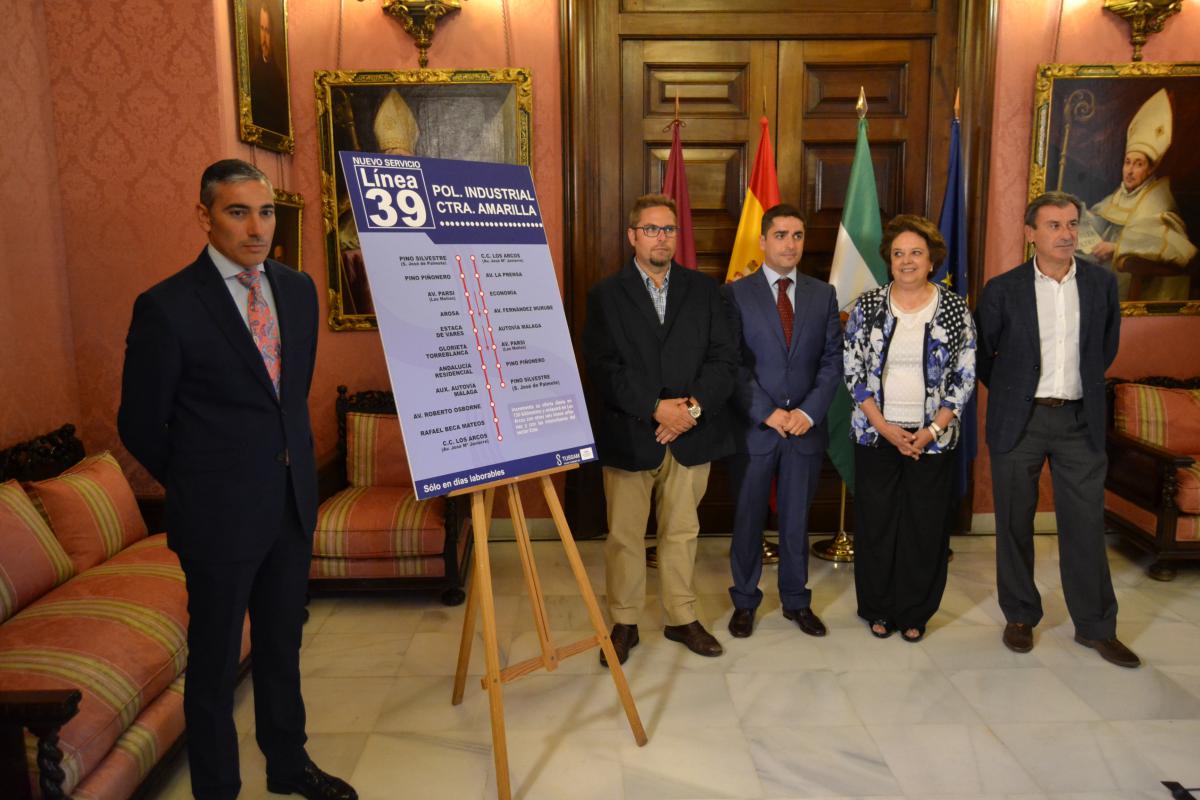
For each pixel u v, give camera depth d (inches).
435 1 157.0
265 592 85.7
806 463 127.9
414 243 91.2
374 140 162.9
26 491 113.3
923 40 166.9
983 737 101.3
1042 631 130.7
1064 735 101.5
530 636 131.3
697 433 116.7
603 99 167.9
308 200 164.9
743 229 160.2
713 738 101.7
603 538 177.2
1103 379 118.3
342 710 109.0
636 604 121.7
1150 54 165.0
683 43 167.5
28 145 124.9
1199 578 152.6
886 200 171.9
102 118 131.5
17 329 121.6
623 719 106.1
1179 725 103.5
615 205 171.0
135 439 79.0
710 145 170.6
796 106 168.9
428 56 163.8
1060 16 164.1
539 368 98.1
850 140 169.3
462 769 96.0
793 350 127.0
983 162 165.9
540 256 101.7
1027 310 118.3
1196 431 160.4
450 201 95.3
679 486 120.9
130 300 134.7
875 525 127.6
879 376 124.0
